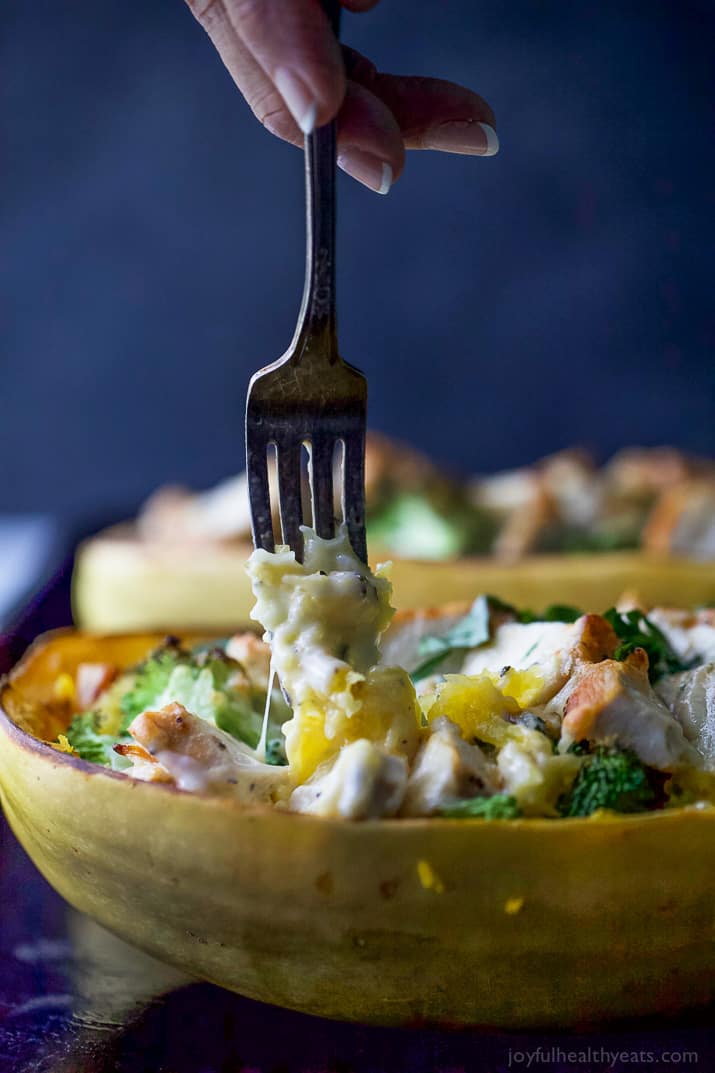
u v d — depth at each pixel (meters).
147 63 5.37
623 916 1.05
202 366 5.68
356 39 5.34
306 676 1.15
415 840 1.02
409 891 1.03
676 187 5.39
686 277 5.48
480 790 1.09
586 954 1.06
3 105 5.40
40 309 5.60
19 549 3.62
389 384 5.74
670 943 1.07
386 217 5.56
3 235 5.53
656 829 1.04
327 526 1.30
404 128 1.46
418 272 5.61
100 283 5.59
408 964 1.07
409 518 3.08
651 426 5.61
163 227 5.54
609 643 1.35
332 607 1.19
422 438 5.75
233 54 1.38
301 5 1.11
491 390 5.70
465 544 3.08
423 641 1.58
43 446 5.73
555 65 5.32
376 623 1.23
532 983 1.08
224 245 5.58
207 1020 1.24
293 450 1.28
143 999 1.29
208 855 1.07
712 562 2.62
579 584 2.48
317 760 1.14
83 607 2.82
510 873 1.03
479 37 5.31
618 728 1.16
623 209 5.45
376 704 1.13
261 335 5.66
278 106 1.39
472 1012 1.10
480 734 1.18
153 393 5.70
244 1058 1.17
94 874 1.17
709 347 5.51
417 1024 1.12
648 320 5.55
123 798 1.11
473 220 5.54
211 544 2.89
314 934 1.06
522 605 2.46
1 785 1.32
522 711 1.22
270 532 1.27
